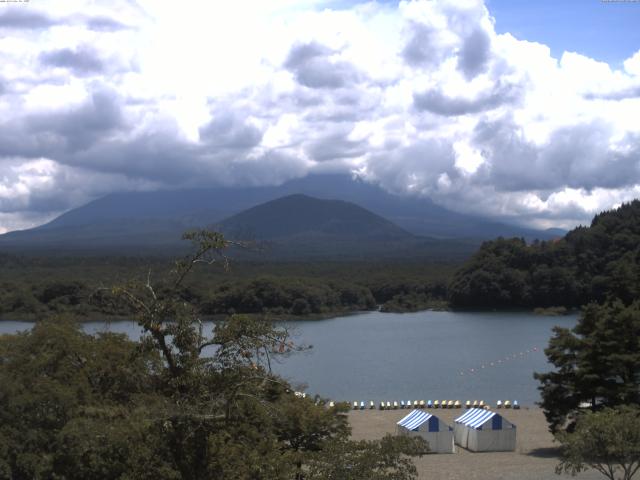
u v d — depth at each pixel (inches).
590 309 2561.5
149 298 1187.9
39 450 1234.0
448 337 6195.9
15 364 1411.2
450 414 3221.0
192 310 1179.9
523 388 3937.0
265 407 1170.0
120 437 1131.3
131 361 1282.0
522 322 7337.6
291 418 1617.9
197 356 1152.2
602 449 1670.8
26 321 5324.8
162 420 1111.6
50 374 1393.9
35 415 1258.6
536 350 5285.4
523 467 2209.6
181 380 1141.1
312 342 5900.6
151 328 1138.0
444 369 4574.3
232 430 1156.5
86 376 1391.5
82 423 1173.7
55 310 5310.0
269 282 7372.1
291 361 4877.0
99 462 1160.8
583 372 2384.4
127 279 1269.7
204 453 1123.9
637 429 1627.7
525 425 2952.8
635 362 2369.6
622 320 2445.9
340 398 3698.3
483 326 7032.5
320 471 1235.2
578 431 1733.5
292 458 1241.4
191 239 1154.0
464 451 2509.8
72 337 1459.2
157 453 1128.8
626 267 5526.6
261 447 1176.2
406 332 6599.4
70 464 1200.8
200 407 1123.9
